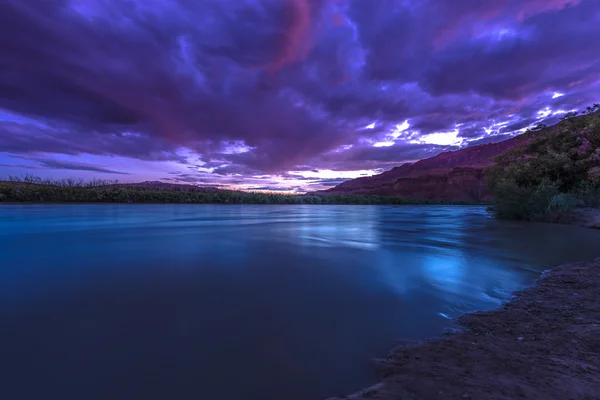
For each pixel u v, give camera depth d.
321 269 4.18
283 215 15.52
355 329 2.36
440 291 3.40
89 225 9.05
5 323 2.28
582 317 2.67
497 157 18.48
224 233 7.78
